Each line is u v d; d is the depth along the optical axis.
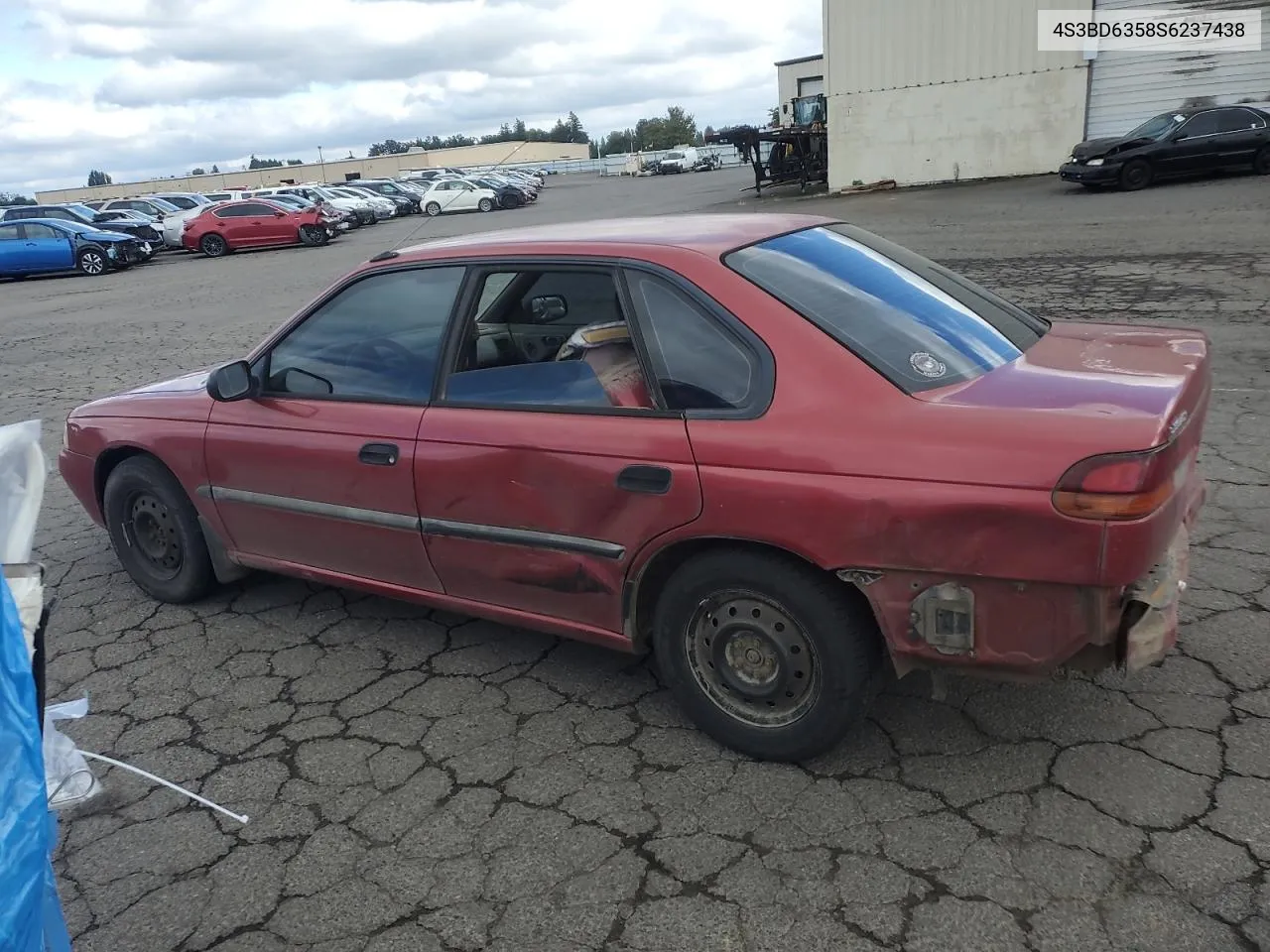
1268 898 2.32
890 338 2.83
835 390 2.65
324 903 2.57
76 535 5.53
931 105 24.20
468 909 2.51
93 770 3.23
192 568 4.32
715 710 3.03
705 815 2.79
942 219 17.23
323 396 3.68
